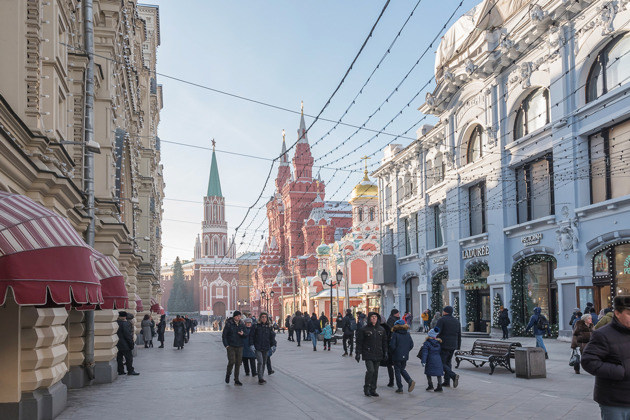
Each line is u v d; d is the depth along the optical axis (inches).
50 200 441.1
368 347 533.6
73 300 328.5
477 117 1322.6
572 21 1057.5
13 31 406.6
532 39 1157.1
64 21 514.3
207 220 6235.2
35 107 414.0
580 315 834.8
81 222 578.2
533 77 1180.5
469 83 1405.0
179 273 6909.5
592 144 1047.6
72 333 612.4
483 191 1435.8
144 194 1566.2
